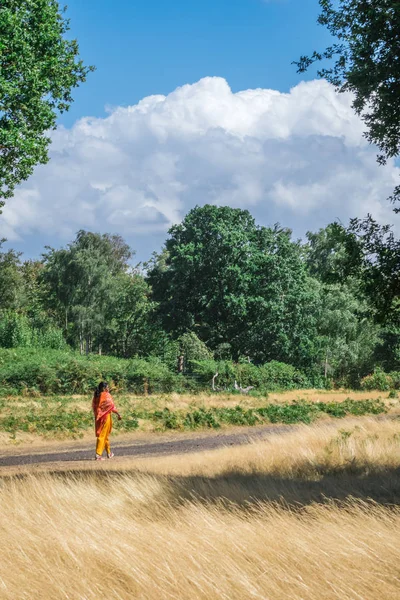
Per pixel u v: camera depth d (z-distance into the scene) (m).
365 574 3.60
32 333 57.91
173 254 65.06
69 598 3.34
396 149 11.49
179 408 25.81
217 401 31.97
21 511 5.79
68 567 3.84
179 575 3.56
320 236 75.19
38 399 29.72
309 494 7.74
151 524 5.47
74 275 72.06
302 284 62.88
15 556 4.11
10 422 19.78
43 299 75.31
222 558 3.90
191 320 62.69
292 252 63.38
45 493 6.94
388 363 60.44
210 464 12.28
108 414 14.71
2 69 21.28
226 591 3.38
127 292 64.75
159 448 17.05
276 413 25.03
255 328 60.78
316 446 13.83
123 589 3.46
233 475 10.60
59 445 17.56
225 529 4.93
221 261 60.97
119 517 5.83
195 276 63.06
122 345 63.91
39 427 19.62
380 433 16.42
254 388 43.97
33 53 22.59
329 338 60.56
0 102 21.83
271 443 15.12
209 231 63.09
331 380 55.62
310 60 12.01
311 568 3.75
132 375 36.91
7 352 41.31
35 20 22.62
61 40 23.88
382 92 11.14
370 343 61.50
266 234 63.09
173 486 7.78
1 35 21.14
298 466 11.51
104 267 73.00
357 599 3.31
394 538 4.40
